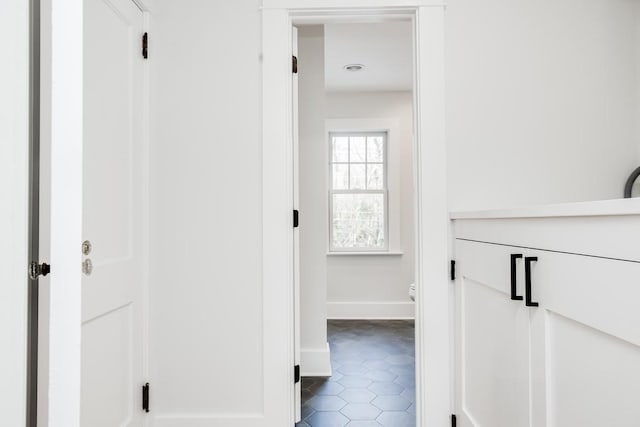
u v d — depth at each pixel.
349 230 4.39
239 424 1.82
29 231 0.77
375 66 3.60
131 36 1.68
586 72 1.80
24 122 0.70
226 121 1.85
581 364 0.91
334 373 2.67
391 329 3.78
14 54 0.68
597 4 1.81
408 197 4.30
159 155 1.85
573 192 1.80
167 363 1.83
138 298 1.74
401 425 1.97
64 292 0.71
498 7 1.82
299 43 2.65
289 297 1.84
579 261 0.90
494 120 1.81
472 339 1.56
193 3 1.86
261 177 1.84
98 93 1.43
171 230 1.85
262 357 1.83
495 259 1.34
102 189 1.46
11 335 0.68
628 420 0.77
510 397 1.24
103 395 1.46
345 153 4.41
